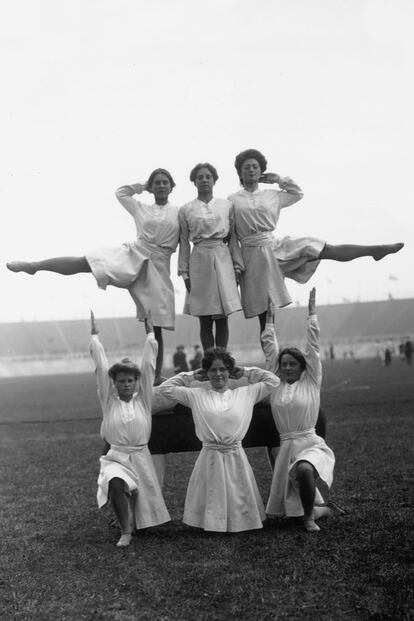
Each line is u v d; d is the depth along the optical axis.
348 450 11.09
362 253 7.24
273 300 7.15
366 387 25.91
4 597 4.90
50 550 6.14
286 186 7.33
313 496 6.19
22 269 6.91
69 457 12.11
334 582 4.84
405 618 4.17
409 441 11.63
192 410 6.57
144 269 7.12
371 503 7.28
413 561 5.21
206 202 7.14
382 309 74.56
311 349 6.57
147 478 6.44
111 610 4.56
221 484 6.32
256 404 6.98
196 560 5.54
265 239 7.21
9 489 9.32
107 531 6.80
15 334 73.12
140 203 7.23
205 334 7.36
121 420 6.47
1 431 17.33
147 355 6.59
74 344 72.44
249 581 4.95
